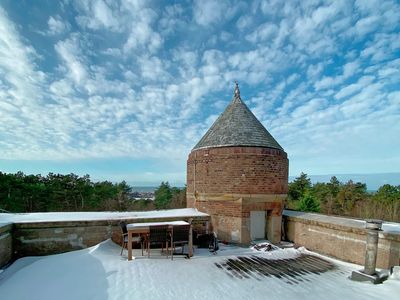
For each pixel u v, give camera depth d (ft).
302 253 37.93
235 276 26.58
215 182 42.98
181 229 32.32
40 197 123.13
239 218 40.63
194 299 20.67
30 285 22.35
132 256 31.89
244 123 45.42
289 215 45.83
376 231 27.14
